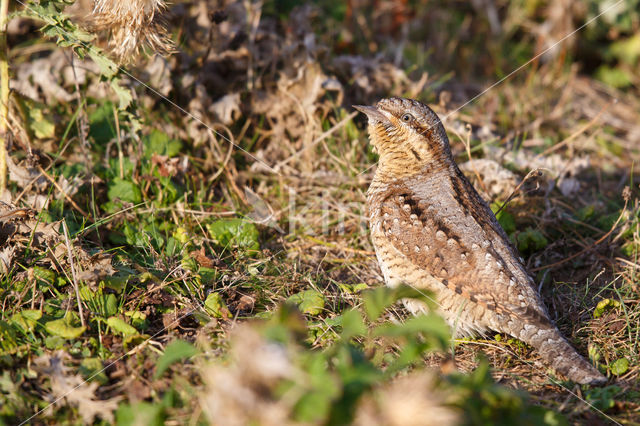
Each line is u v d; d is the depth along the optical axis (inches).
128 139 425.4
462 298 315.9
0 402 247.6
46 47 467.2
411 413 167.2
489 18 674.2
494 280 303.6
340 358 200.7
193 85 446.9
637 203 416.2
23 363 269.6
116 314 297.6
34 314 285.3
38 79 443.2
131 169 405.4
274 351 173.2
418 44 630.5
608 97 633.0
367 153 464.1
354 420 173.6
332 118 464.4
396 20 620.1
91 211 378.3
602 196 461.7
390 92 506.6
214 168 436.8
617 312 337.1
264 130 470.6
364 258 394.6
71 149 418.0
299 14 514.3
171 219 389.1
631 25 649.0
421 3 670.5
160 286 314.8
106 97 442.3
